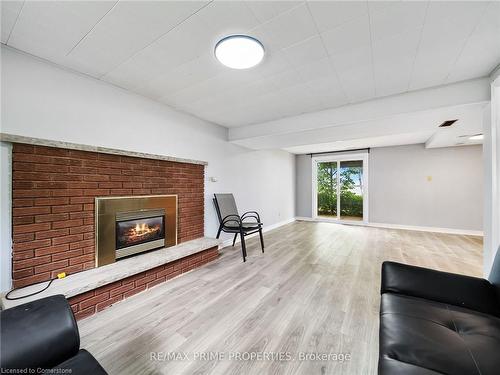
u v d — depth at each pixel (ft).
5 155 5.32
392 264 4.93
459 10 4.29
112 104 7.54
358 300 6.73
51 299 3.36
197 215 10.77
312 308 6.28
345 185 20.90
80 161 6.57
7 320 2.88
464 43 5.30
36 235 5.71
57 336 2.99
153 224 8.76
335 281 8.06
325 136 11.86
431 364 2.71
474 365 2.67
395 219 18.22
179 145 9.92
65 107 6.43
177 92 8.14
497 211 6.55
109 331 5.28
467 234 15.74
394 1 4.08
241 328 5.41
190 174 10.39
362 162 19.81
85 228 6.64
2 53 5.39
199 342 4.92
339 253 11.49
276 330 5.33
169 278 8.11
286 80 7.21
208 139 11.57
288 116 10.80
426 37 5.11
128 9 4.31
